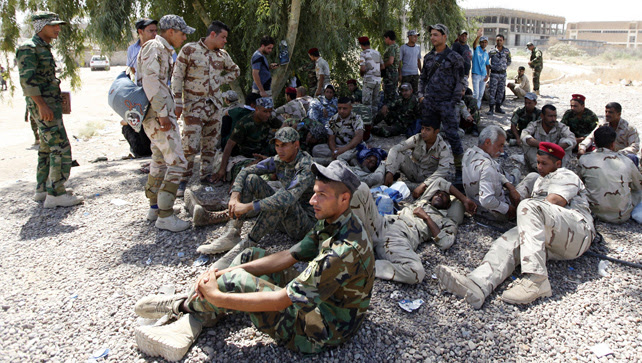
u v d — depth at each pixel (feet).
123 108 13.38
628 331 9.75
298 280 7.59
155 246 13.23
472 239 13.64
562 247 11.67
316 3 27.68
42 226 14.76
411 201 15.87
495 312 10.44
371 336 9.48
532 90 46.42
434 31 18.06
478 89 32.17
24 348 9.14
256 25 29.27
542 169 13.01
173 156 13.62
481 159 14.08
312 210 13.55
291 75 34.01
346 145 19.03
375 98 27.55
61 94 15.98
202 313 9.29
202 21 32.19
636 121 29.78
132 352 9.04
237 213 11.27
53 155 15.79
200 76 15.83
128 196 17.35
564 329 9.86
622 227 14.57
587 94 44.09
